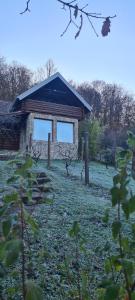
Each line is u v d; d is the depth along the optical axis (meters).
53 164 17.84
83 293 2.31
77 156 22.88
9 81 50.38
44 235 5.93
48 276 4.23
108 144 24.97
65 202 9.17
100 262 4.44
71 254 4.32
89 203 9.41
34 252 4.80
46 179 11.27
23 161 1.86
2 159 12.64
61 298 3.41
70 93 25.03
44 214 7.52
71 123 24.44
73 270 3.85
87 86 55.09
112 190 1.63
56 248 5.35
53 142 23.36
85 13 2.34
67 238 5.89
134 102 53.66
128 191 1.62
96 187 12.55
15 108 25.16
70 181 12.95
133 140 1.68
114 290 1.52
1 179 8.88
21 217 1.69
